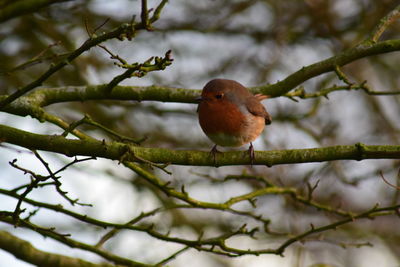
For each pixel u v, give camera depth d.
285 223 13.66
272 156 7.76
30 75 12.55
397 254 14.64
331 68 9.08
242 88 9.70
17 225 7.25
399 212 8.84
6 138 7.18
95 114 12.95
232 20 14.10
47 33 12.28
